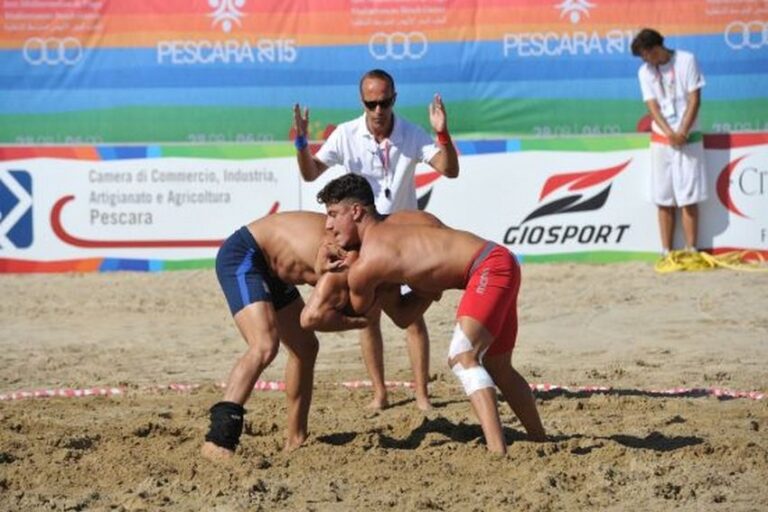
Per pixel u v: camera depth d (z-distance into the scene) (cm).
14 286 2253
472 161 2322
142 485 1062
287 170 2333
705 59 2342
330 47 2342
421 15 2330
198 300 2123
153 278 2300
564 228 2333
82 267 2352
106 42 2348
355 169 1405
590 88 2344
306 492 1049
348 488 1062
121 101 2359
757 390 1481
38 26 2339
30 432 1271
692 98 2256
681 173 2278
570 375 1577
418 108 2347
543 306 2014
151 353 1759
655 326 1861
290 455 1158
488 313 1090
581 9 2333
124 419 1351
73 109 2359
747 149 2311
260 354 1128
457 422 1323
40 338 1866
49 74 2350
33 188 2334
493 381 1180
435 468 1107
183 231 2347
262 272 1158
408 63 2341
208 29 2345
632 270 2273
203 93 2359
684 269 2256
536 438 1192
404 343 1803
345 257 1098
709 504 1013
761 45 2333
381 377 1399
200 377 1609
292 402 1212
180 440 1233
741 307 1972
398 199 1405
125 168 2336
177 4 2342
